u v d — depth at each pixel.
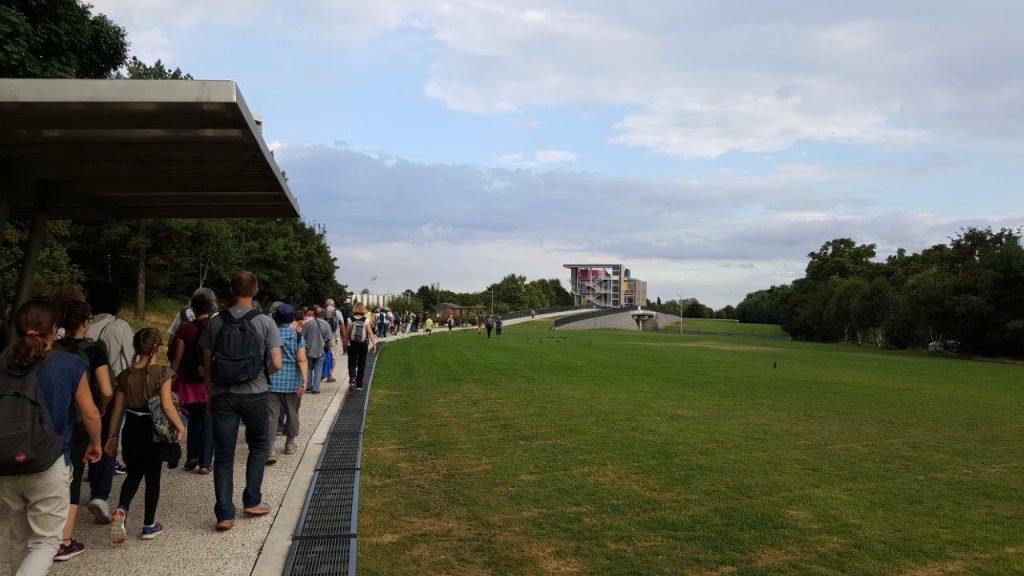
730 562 5.73
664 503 7.32
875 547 6.16
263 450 5.99
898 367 30.11
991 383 23.34
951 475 9.07
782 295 105.50
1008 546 6.30
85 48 20.47
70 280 29.27
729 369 25.02
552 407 13.80
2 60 16.42
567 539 6.18
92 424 4.27
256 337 5.59
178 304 50.12
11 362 3.81
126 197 9.30
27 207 9.24
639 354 32.97
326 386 15.67
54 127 5.68
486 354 29.02
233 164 7.20
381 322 38.38
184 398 7.43
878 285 61.38
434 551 5.78
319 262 76.50
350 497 6.70
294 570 4.84
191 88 4.89
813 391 18.39
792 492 7.94
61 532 4.00
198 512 6.12
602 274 159.00
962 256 55.44
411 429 11.12
